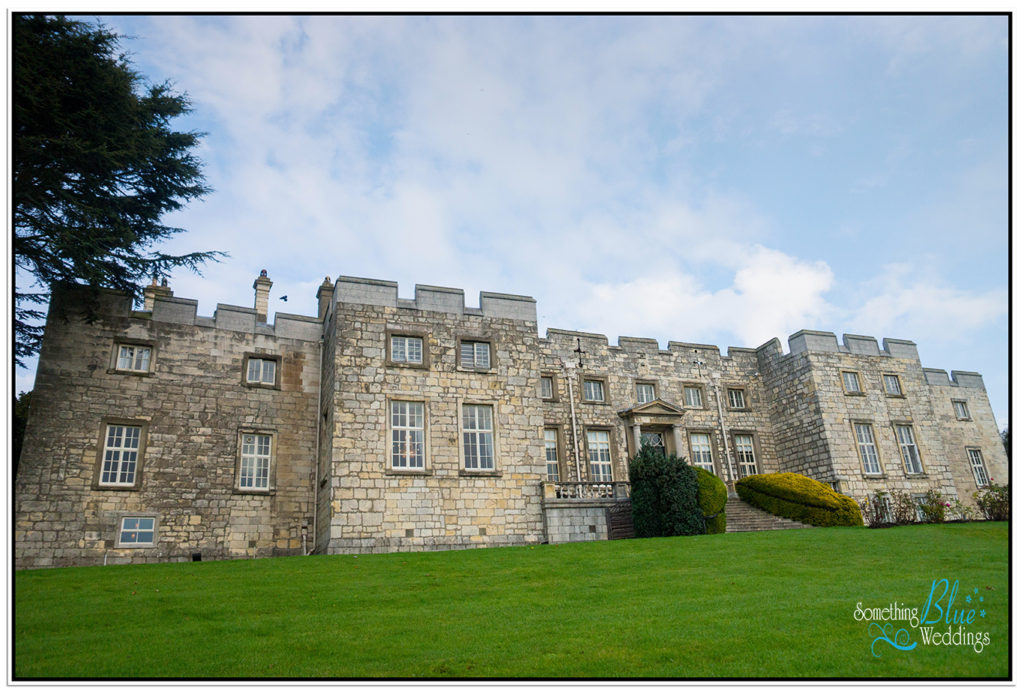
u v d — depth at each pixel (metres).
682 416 30.58
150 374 23.06
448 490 22.81
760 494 27.25
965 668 8.08
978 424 39.28
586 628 10.37
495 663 8.84
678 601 11.91
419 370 23.89
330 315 25.09
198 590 13.62
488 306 25.78
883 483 30.16
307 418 24.98
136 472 22.00
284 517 23.53
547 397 28.89
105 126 20.23
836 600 11.41
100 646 9.62
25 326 21.25
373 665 8.83
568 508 23.78
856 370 31.95
